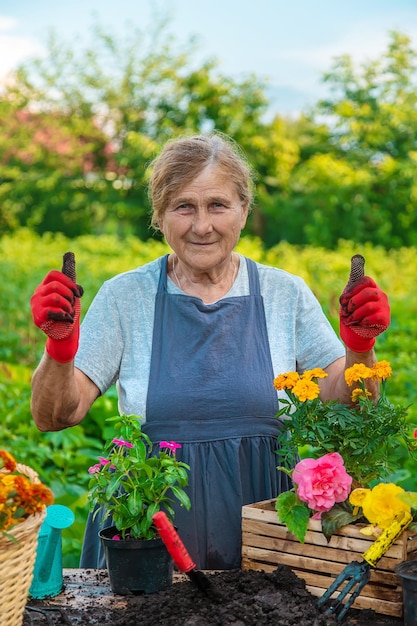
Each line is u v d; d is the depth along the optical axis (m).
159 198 2.45
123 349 2.57
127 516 2.14
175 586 2.15
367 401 2.17
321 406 2.18
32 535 1.76
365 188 22.14
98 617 1.99
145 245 19.28
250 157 23.72
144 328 2.55
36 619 1.99
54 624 1.96
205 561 2.41
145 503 2.17
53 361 2.29
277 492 2.48
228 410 2.44
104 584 2.21
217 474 2.42
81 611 2.03
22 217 26.23
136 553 2.10
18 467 2.02
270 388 2.48
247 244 17.95
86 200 25.50
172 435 2.44
